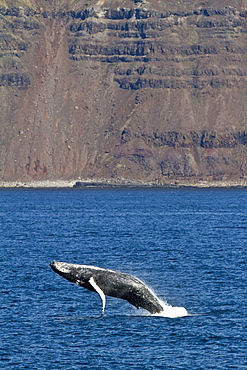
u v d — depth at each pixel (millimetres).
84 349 174000
